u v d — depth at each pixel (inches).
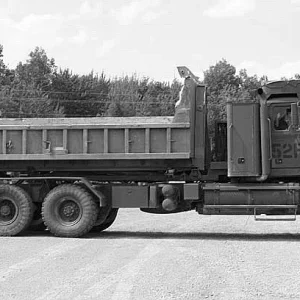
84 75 3695.9
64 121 628.1
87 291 319.6
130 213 863.1
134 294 312.0
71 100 3572.8
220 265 393.7
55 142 560.7
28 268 384.8
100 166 569.9
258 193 541.3
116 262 406.0
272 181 553.9
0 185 563.8
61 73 3656.5
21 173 589.9
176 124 545.0
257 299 302.2
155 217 789.2
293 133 538.6
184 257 426.9
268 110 542.3
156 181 582.2
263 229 629.9
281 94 543.5
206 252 451.5
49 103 3105.3
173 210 573.6
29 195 569.6
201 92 552.7
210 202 547.8
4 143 566.6
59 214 552.7
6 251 459.8
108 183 579.2
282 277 354.6
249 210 545.3
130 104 3164.4
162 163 562.6
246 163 541.6
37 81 3619.6
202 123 549.0
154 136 549.0
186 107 548.7
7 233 557.9
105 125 552.7
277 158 541.0
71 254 442.9
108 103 3331.7
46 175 588.7
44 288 327.0
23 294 313.3
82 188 554.6
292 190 536.7
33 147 564.1
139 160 562.6
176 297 305.3
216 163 568.7
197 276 357.4
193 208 572.1
